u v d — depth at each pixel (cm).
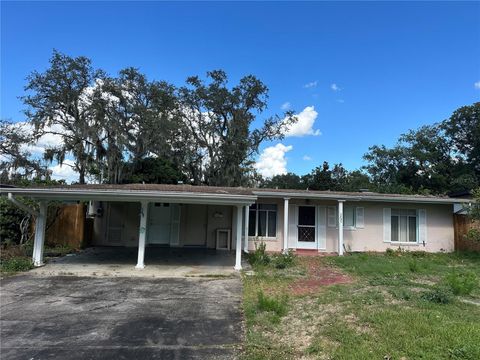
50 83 2503
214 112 3306
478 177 3553
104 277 960
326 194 1512
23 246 1247
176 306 698
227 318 624
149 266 1118
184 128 3172
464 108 3669
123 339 524
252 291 810
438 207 1653
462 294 749
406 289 789
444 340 466
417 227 1639
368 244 1614
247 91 3306
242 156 3275
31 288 834
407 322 541
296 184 5156
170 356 465
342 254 1479
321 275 1007
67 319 615
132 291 816
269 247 1571
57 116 2561
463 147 3803
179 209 1641
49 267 1074
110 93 2642
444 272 1041
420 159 3919
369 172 4438
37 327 573
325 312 626
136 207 1625
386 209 1638
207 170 3347
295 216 1600
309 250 1580
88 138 2514
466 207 1496
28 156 2506
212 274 1007
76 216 1487
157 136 2766
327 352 458
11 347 492
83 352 477
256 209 1588
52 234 1475
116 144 2567
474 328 507
